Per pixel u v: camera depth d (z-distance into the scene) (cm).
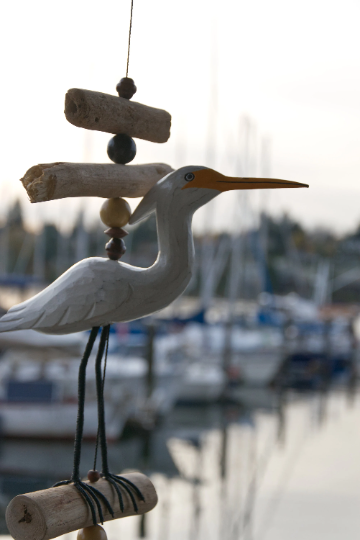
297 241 2889
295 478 787
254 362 1470
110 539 578
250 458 886
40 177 102
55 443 904
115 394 978
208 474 809
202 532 602
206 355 1391
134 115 120
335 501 699
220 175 116
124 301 112
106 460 122
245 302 1839
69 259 1739
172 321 1475
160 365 1123
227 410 1234
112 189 116
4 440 905
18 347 951
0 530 457
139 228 1238
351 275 2777
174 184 115
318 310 2202
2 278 1335
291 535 598
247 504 689
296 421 1143
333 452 919
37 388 912
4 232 2208
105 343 120
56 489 112
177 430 1055
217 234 1672
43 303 112
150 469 834
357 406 1308
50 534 106
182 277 115
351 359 1898
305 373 1752
